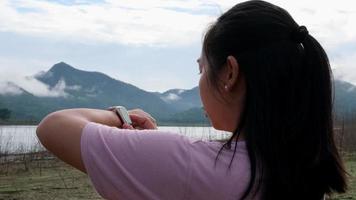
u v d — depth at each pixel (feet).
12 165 63.16
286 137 4.70
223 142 4.89
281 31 4.90
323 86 4.91
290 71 4.79
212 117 5.19
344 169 5.02
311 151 4.78
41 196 40.42
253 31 4.87
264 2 5.11
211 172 4.62
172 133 4.84
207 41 5.11
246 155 4.75
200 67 5.29
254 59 4.82
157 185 4.61
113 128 4.87
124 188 4.64
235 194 4.59
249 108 4.81
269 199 4.63
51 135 4.87
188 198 4.61
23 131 102.68
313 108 4.83
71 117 4.98
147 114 5.99
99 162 4.68
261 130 4.70
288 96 4.77
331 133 4.98
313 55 4.91
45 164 64.18
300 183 4.71
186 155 4.66
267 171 4.62
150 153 4.66
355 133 63.93
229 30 4.93
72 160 4.83
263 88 4.76
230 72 4.91
